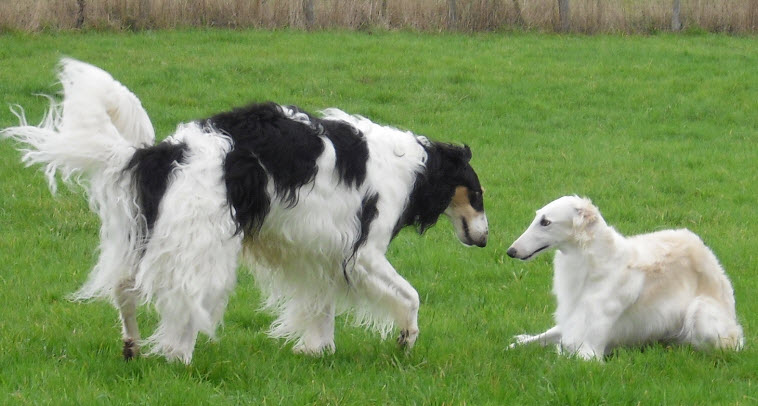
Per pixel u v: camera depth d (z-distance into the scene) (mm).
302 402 6105
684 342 7520
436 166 7367
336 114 7125
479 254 10531
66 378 6348
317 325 7438
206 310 6324
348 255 6820
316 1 24594
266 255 6957
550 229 7363
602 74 20516
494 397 6336
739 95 19156
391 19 24547
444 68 20422
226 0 23750
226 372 6578
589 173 14219
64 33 22047
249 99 17422
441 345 7465
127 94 6477
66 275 9227
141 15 23094
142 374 6453
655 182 13859
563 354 7164
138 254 6355
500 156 14906
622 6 26031
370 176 6844
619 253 7297
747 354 7320
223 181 6281
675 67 21203
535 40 23812
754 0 25734
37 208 11523
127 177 6293
